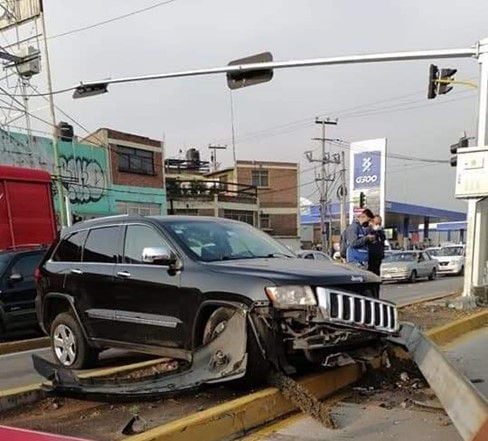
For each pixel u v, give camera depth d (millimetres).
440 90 14391
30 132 28750
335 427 4539
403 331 5867
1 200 12578
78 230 7016
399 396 5344
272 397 4746
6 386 6457
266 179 57062
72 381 5410
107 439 4199
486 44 11500
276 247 6469
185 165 62281
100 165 33844
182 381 4973
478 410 3625
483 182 10680
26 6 26312
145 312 5770
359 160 42156
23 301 10086
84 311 6520
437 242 67688
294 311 4797
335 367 5602
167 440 3928
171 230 5848
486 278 11500
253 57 14289
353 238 11000
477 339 8344
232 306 4980
